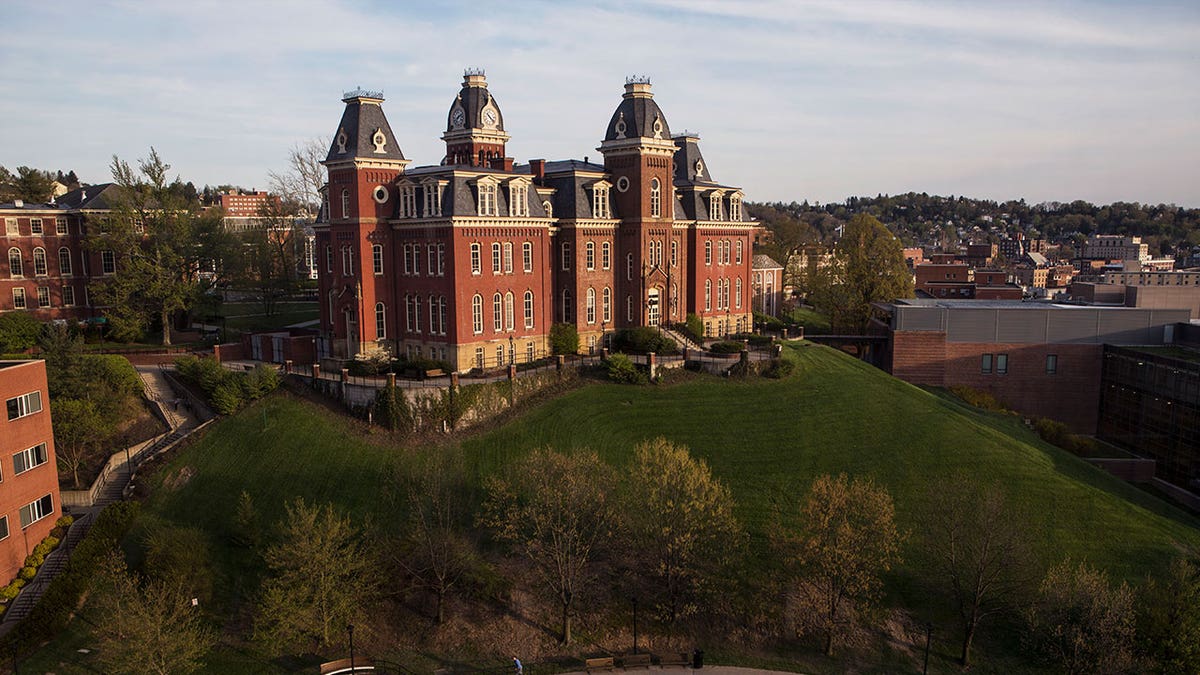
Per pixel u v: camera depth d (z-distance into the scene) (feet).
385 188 223.92
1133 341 297.12
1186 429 247.50
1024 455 209.67
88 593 149.48
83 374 198.39
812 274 390.21
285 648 138.41
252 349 241.96
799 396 224.74
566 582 144.87
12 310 266.36
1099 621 135.13
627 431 199.62
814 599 147.23
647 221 246.88
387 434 189.26
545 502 148.66
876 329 340.39
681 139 279.28
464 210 211.41
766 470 189.67
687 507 148.36
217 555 155.84
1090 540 176.04
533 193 231.91
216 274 293.43
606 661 138.31
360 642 141.69
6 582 152.56
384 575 147.84
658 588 158.71
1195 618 136.98
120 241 254.47
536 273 233.14
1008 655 146.72
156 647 123.24
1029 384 306.14
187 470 180.04
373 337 225.56
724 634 150.00
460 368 214.48
